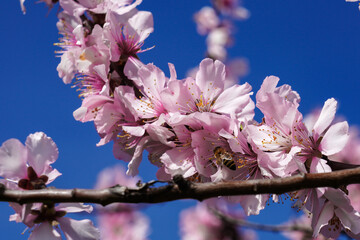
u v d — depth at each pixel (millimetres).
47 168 432
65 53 487
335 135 425
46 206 426
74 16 486
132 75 466
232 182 382
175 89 449
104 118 463
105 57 468
